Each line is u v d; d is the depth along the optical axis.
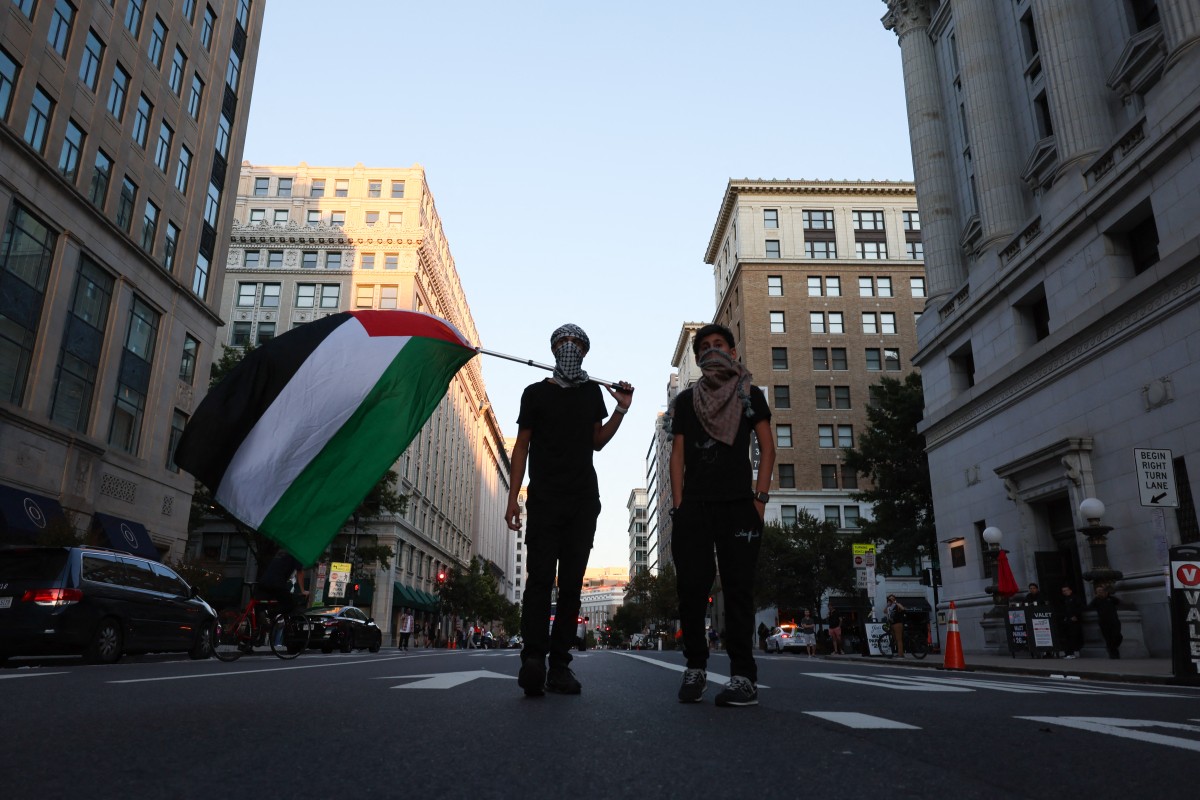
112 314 26.45
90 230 25.06
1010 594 18.91
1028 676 11.06
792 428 58.56
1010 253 23.16
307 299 59.19
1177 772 2.24
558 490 4.57
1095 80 20.53
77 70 24.53
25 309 22.53
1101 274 18.73
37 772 2.08
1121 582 17.06
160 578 13.22
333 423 4.62
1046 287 20.91
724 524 4.06
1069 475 18.55
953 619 13.55
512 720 3.31
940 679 7.82
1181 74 16.19
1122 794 1.95
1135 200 17.56
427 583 67.44
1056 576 20.12
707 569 4.10
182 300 30.78
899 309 61.41
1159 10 17.27
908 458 33.53
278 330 58.38
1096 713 3.95
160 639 12.72
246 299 58.97
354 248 60.38
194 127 31.86
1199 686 7.92
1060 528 20.42
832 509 56.91
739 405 4.14
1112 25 20.59
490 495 121.12
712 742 2.74
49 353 23.27
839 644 27.56
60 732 2.81
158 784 1.97
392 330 4.90
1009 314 22.77
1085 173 19.67
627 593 113.25
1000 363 23.16
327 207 62.00
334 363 4.72
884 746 2.68
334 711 3.60
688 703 4.11
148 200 28.69
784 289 61.69
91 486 24.91
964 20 26.52
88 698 4.16
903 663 16.50
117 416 27.05
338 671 7.39
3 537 20.23
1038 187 23.28
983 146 25.09
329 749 2.52
